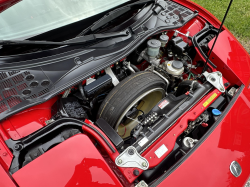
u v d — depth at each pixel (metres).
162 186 1.54
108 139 1.62
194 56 2.62
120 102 1.87
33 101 1.63
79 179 1.35
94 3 2.19
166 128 1.80
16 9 1.95
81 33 2.03
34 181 1.29
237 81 2.24
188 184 1.59
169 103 2.01
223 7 5.30
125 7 2.19
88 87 1.92
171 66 2.40
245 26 4.75
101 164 1.42
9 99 1.64
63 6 2.11
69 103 1.86
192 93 2.04
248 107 2.09
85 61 1.91
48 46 1.91
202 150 1.72
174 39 2.51
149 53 2.38
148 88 1.97
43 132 1.54
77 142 1.44
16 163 1.39
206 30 2.63
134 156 1.55
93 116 2.28
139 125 1.93
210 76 2.16
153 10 2.48
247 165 1.82
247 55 2.49
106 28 2.21
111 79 2.03
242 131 1.92
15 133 1.61
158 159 1.65
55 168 1.34
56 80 1.77
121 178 1.65
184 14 2.61
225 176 1.68
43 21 1.97
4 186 1.29
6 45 1.76
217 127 1.85
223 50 2.37
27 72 1.79
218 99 2.19
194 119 1.89
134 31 2.22
